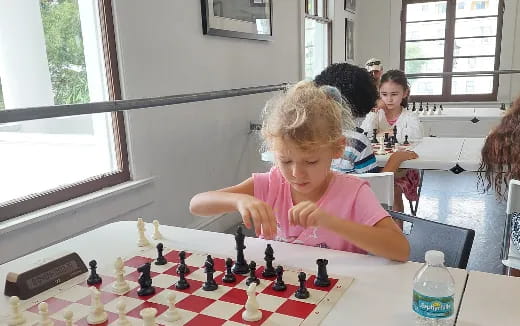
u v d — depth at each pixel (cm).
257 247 105
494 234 276
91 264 91
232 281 87
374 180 165
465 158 206
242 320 73
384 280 86
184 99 176
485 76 546
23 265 102
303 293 80
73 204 175
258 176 124
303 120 93
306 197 114
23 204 162
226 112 290
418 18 569
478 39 543
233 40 293
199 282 88
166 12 228
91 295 82
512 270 172
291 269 92
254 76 322
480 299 77
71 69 207
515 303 76
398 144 248
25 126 229
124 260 101
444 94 569
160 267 96
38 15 208
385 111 287
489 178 177
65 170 200
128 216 209
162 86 229
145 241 110
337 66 167
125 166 211
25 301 84
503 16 523
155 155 227
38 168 200
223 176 290
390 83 279
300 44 397
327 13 496
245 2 300
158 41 224
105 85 203
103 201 191
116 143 208
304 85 109
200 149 264
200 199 117
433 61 570
